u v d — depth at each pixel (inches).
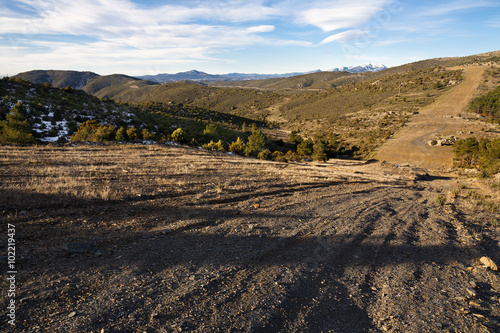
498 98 3752.5
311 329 126.3
